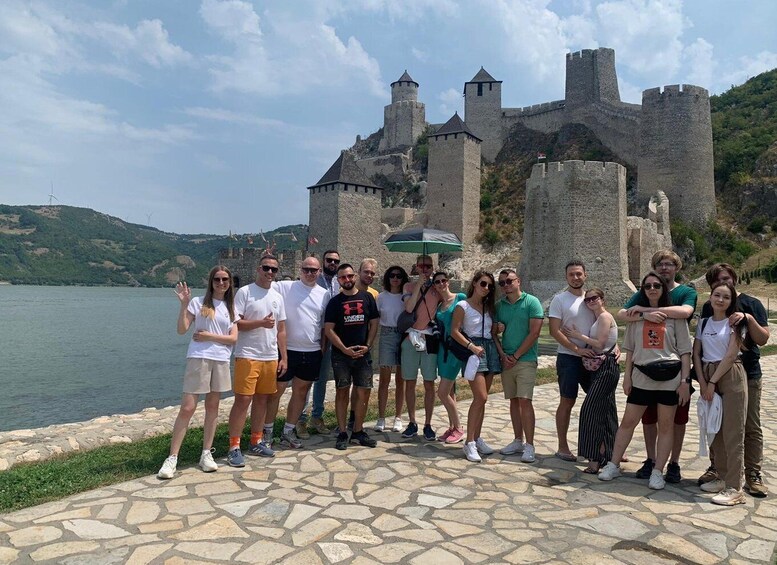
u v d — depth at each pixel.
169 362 27.66
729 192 53.28
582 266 7.62
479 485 6.46
